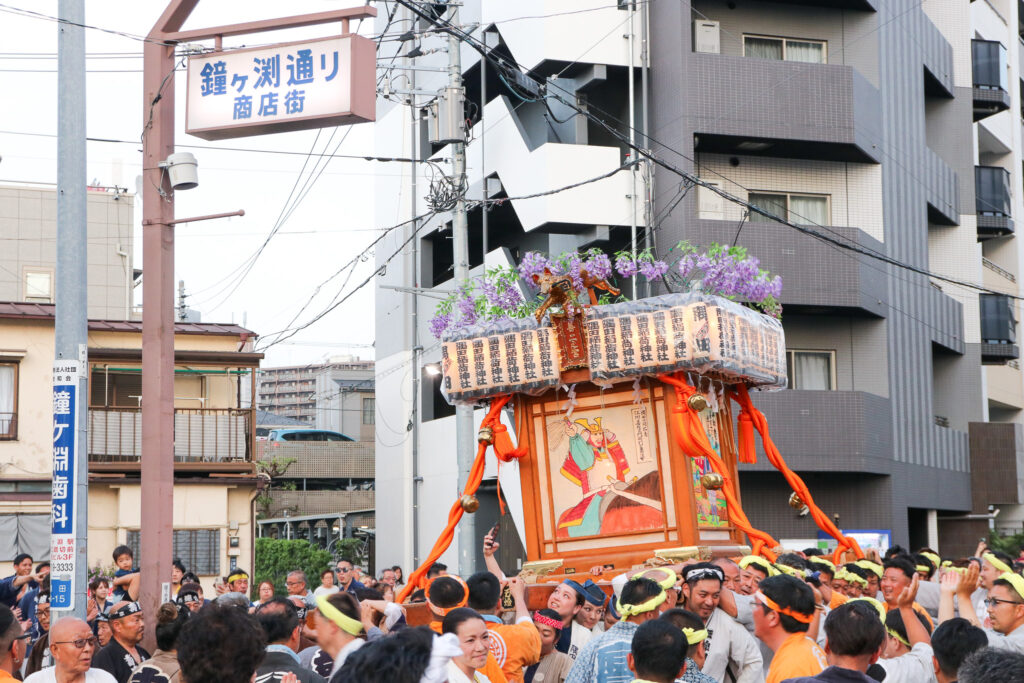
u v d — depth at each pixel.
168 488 11.91
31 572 12.38
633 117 23.23
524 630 7.25
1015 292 34.31
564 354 10.14
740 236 23.28
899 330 25.67
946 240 30.06
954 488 28.53
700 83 23.25
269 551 29.75
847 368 24.97
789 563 8.77
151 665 7.11
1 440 23.67
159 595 11.64
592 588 8.06
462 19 26.52
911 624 7.18
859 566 9.52
